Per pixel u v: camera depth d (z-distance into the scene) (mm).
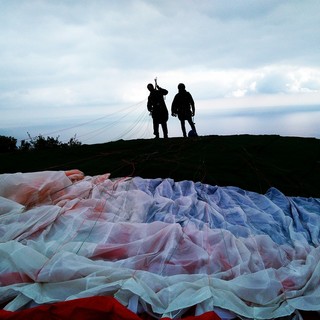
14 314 2055
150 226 3262
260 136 8031
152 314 2301
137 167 5711
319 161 6125
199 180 5238
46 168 5875
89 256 2881
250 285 2465
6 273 2561
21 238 3068
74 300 2148
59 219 3396
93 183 4480
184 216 3762
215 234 3156
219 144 7176
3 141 10547
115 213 3750
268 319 2293
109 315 2094
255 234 3402
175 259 2877
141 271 2582
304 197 4789
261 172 5516
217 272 2744
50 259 2666
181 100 9133
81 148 7258
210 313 2088
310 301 2402
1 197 3596
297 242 3232
